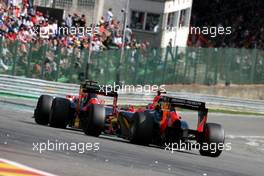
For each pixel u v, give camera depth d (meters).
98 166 28.95
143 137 41.28
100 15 114.62
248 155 55.62
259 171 38.88
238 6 149.50
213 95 101.06
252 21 147.12
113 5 117.56
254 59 111.56
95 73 86.75
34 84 80.19
